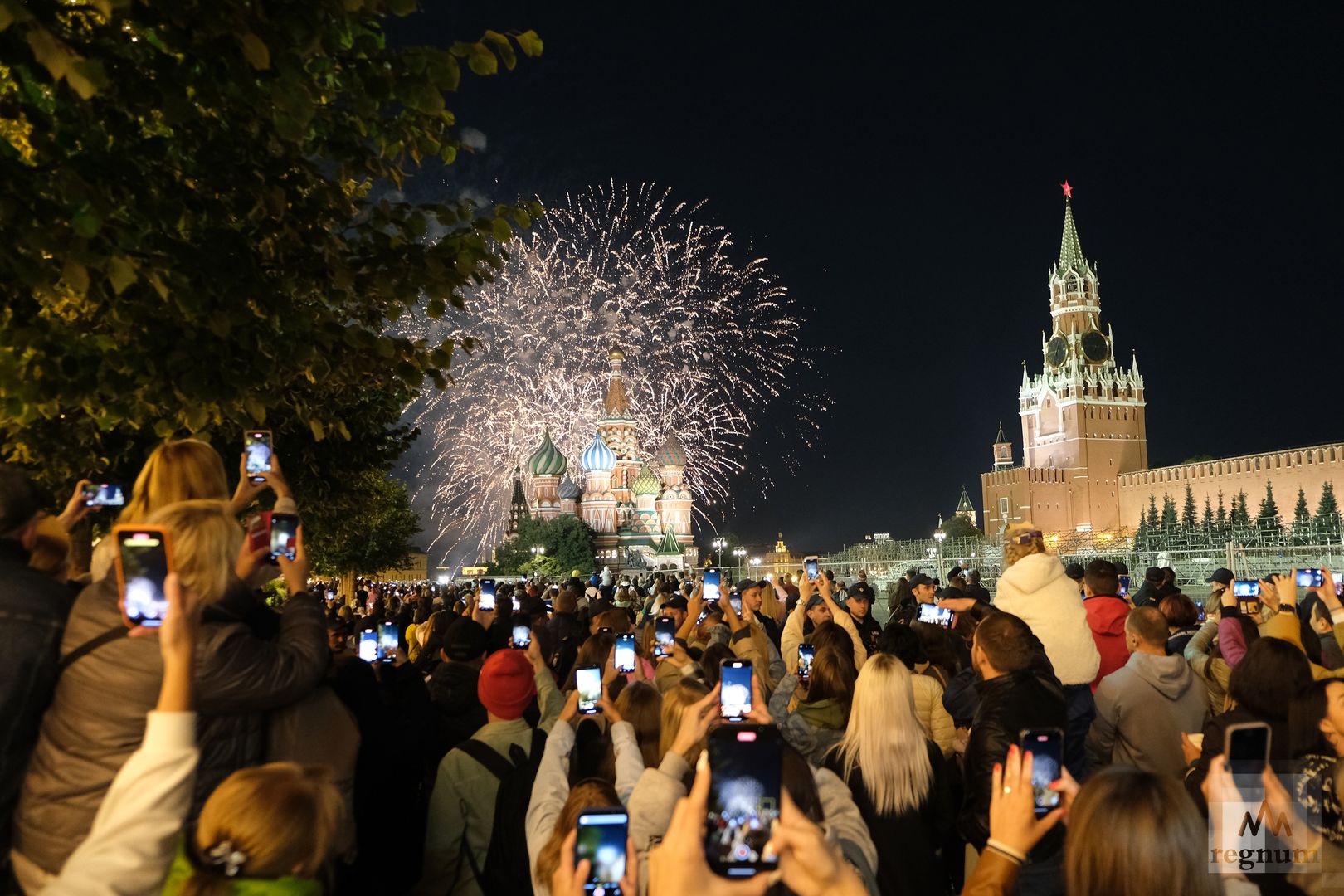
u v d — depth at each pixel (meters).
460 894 5.52
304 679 4.22
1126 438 163.50
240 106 6.14
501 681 5.72
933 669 8.45
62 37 5.06
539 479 112.00
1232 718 4.95
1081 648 6.84
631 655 6.88
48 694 3.78
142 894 2.80
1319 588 8.77
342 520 17.34
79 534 8.97
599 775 5.24
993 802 3.09
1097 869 2.66
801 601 9.44
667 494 119.44
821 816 3.47
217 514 3.89
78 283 4.96
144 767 2.84
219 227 6.24
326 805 3.15
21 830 3.63
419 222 6.86
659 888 2.40
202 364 5.84
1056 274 170.75
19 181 5.12
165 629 2.94
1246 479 131.50
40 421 7.78
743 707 4.24
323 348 6.75
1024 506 156.50
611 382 118.38
